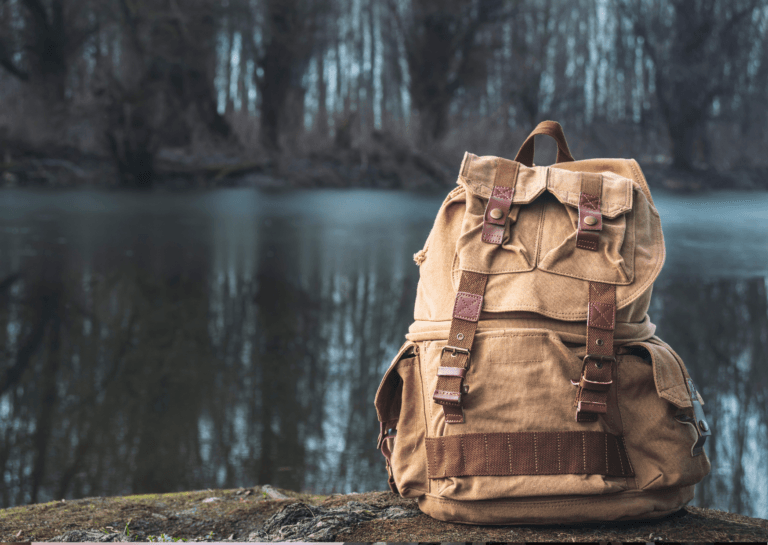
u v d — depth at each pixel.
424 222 19.58
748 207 22.58
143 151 24.41
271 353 8.46
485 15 26.02
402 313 10.43
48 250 14.02
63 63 24.48
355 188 26.80
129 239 15.73
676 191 26.17
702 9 27.31
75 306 10.23
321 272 12.98
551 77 28.39
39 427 6.33
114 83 23.86
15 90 24.80
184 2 23.80
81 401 6.90
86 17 24.06
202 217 19.55
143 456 5.85
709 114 28.41
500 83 28.28
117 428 6.23
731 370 8.08
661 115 28.94
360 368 8.05
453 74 27.19
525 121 28.45
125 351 8.34
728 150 29.44
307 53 27.41
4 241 14.73
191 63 24.81
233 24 26.08
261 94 27.59
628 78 29.09
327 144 28.39
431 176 27.22
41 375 7.57
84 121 24.36
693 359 8.38
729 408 7.00
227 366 7.89
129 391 7.15
